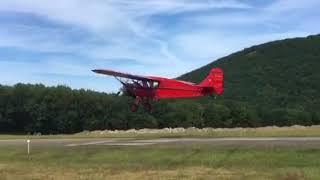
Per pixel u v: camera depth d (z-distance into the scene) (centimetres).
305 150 3053
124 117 13462
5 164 3078
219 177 2338
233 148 3259
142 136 5234
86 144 3994
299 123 14612
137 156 3192
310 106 16338
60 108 13812
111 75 4494
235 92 18112
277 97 17425
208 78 4559
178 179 2317
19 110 13888
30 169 2816
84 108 13825
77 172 2645
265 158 2911
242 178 2288
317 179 2227
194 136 4688
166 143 3747
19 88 14112
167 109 13725
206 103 15000
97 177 2444
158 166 2802
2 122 13988
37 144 4166
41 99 13950
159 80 4441
